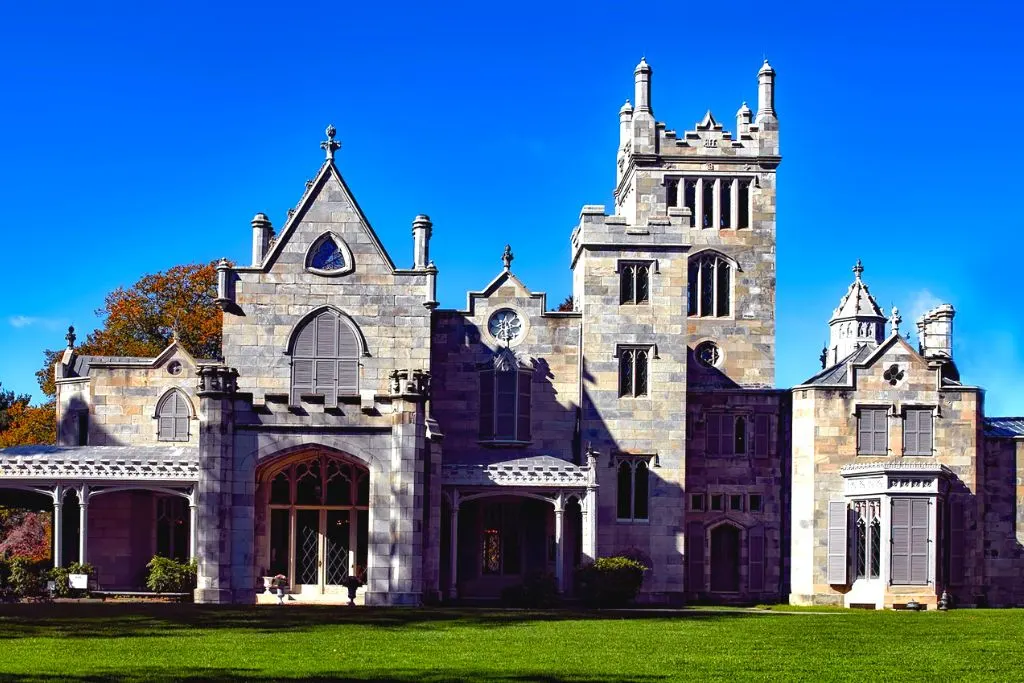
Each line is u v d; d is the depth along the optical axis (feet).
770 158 246.47
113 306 317.42
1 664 101.86
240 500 169.17
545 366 210.59
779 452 220.02
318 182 199.93
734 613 171.63
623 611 169.99
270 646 116.78
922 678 102.47
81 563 185.06
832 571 209.36
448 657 111.45
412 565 168.76
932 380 214.07
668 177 247.50
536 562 206.39
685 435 213.05
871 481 206.18
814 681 100.07
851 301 296.92
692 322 241.14
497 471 192.24
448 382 208.54
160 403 208.13
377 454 171.12
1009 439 219.00
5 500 207.41
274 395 171.42
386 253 198.70
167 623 136.05
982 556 213.66
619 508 207.82
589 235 211.61
